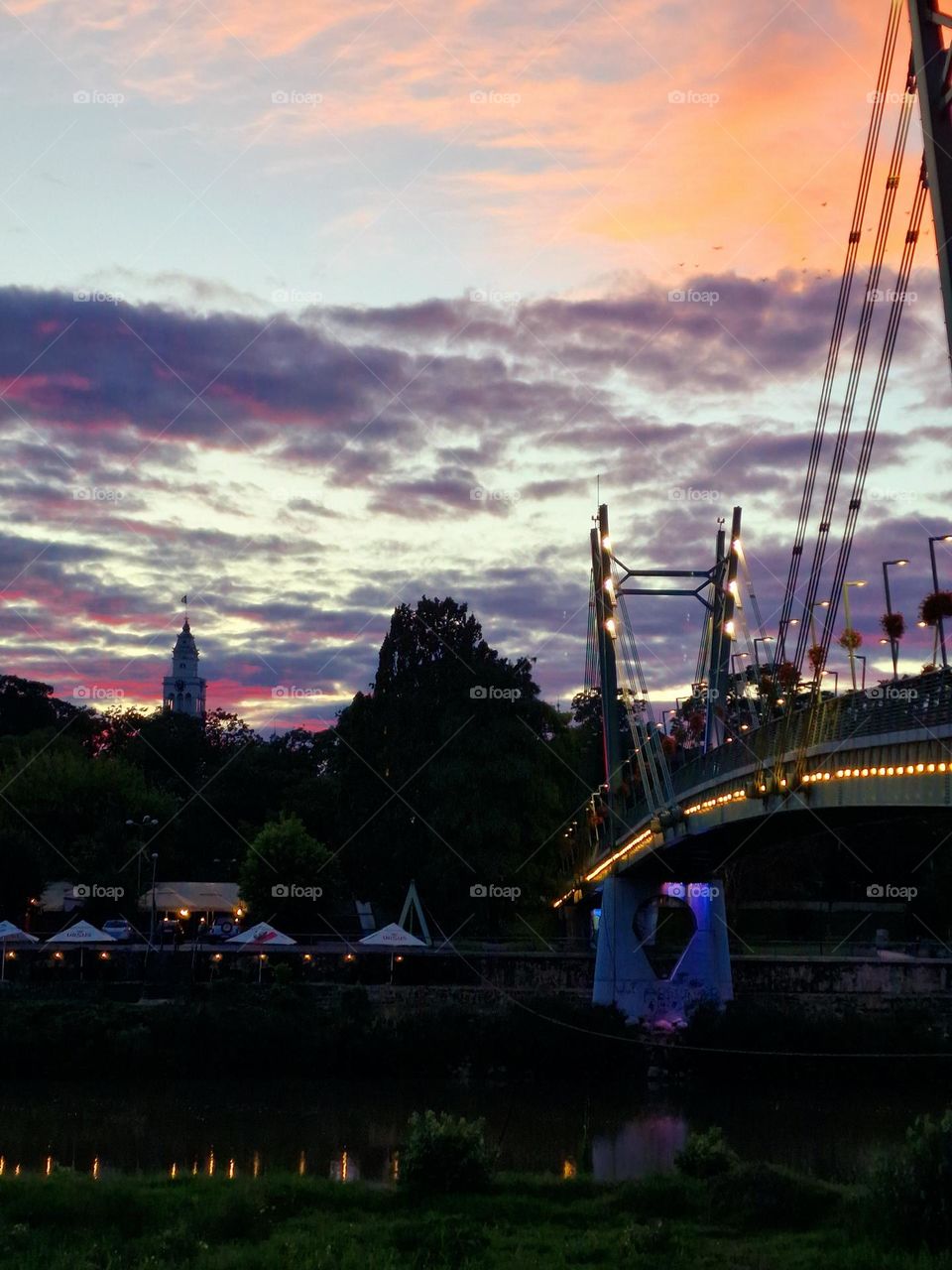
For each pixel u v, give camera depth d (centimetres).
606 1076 9812
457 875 11562
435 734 12119
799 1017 9881
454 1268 4228
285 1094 9162
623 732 13062
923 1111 8869
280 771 17712
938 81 4462
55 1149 7581
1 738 17175
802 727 7000
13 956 11081
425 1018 9944
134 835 13850
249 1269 4134
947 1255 4091
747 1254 4256
